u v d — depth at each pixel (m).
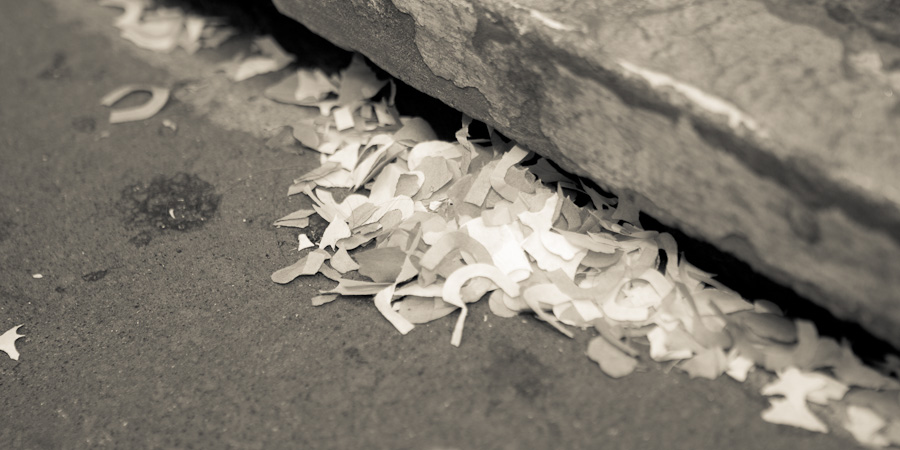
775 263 0.51
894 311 0.49
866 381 0.51
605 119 0.52
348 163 0.57
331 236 0.55
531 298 0.53
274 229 0.56
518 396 0.51
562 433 0.50
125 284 0.55
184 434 0.51
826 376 0.51
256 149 0.59
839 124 0.49
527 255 0.54
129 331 0.54
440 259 0.53
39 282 0.56
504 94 0.54
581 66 0.52
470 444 0.50
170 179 0.58
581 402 0.51
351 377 0.52
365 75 0.60
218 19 0.65
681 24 0.52
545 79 0.53
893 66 0.50
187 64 0.63
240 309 0.54
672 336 0.52
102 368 0.53
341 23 0.58
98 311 0.54
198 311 0.54
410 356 0.52
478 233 0.54
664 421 0.51
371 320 0.53
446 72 0.55
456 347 0.52
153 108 0.61
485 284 0.53
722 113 0.50
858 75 0.50
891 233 0.49
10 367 0.53
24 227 0.57
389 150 0.57
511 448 0.50
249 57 0.63
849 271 0.50
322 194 0.57
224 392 0.52
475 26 0.54
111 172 0.59
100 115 0.61
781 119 0.50
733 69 0.51
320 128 0.59
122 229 0.57
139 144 0.60
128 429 0.52
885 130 0.49
